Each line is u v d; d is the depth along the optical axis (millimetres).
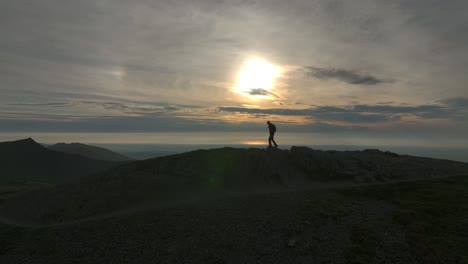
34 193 42219
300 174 37844
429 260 19078
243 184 35500
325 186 33469
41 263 22125
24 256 23250
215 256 21203
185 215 26953
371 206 26422
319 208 26078
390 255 19812
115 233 25047
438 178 32594
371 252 20219
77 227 26984
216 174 37812
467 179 31891
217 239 22953
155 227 25312
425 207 25172
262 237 22875
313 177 36906
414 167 38156
